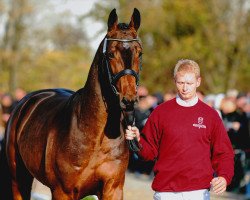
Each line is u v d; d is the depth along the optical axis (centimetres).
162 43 4778
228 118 1752
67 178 877
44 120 973
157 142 778
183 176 750
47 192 1805
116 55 786
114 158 868
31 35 5391
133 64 782
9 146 1110
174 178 755
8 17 5319
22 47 5403
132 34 804
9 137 1111
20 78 5481
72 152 868
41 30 5372
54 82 5584
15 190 1123
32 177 1127
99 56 848
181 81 748
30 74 5500
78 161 866
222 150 757
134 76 777
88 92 865
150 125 780
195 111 756
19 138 1056
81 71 5675
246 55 4525
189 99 759
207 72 4534
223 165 752
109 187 877
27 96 1140
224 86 4500
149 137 780
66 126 888
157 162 773
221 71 4534
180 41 4625
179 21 4681
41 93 1110
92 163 865
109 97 845
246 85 4522
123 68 779
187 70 746
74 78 5622
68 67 5662
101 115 851
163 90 4600
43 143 934
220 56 4544
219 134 759
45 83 5566
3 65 5447
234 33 4603
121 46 788
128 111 776
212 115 759
